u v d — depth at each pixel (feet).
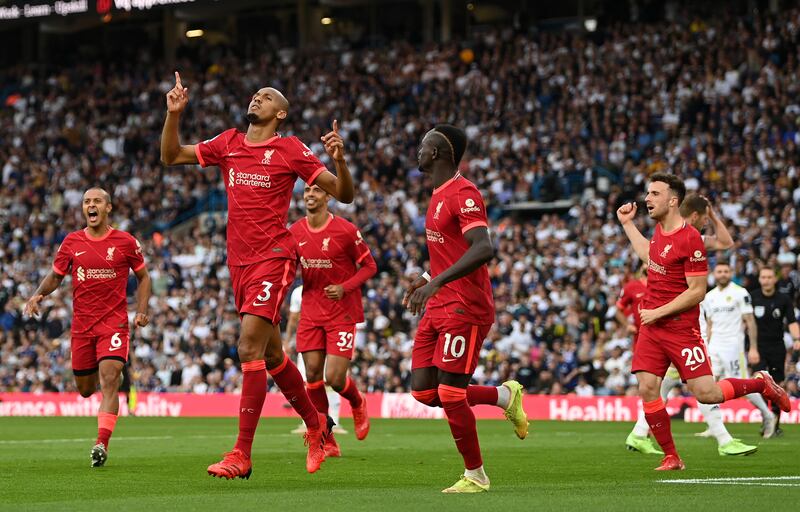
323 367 73.87
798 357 134.51
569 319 148.87
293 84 237.66
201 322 170.60
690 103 187.62
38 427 118.62
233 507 41.70
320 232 73.82
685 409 124.88
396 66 232.94
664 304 60.39
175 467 64.08
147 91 251.39
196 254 193.26
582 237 166.61
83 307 68.18
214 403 150.20
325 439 69.97
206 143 53.01
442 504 42.37
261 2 231.91
